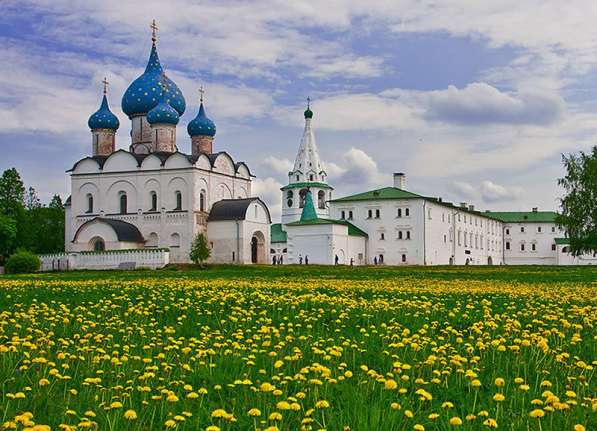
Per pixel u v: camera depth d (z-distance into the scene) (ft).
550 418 36.11
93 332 62.28
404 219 398.01
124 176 352.90
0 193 330.95
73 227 361.30
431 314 74.33
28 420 31.12
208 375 45.42
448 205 432.66
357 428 34.09
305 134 458.09
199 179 343.87
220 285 120.78
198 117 369.91
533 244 554.87
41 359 43.70
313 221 370.73
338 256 369.91
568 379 43.19
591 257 527.81
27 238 335.67
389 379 41.50
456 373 45.42
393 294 99.30
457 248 444.96
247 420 36.42
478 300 91.35
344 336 61.36
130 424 35.70
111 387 40.63
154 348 55.01
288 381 43.50
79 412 37.24
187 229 338.13
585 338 59.31
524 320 70.38
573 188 296.51
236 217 337.52
